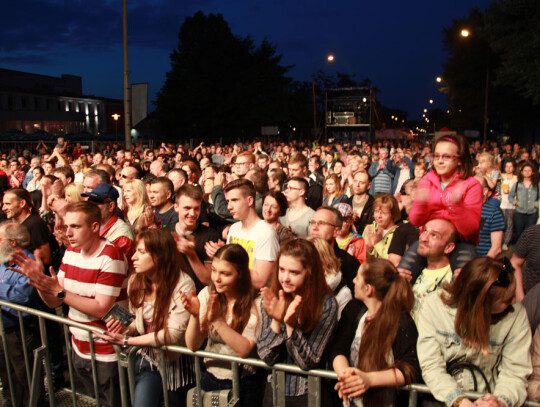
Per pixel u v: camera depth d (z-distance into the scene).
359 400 2.55
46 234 4.67
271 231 3.85
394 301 2.56
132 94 12.51
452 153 3.12
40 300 4.10
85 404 3.60
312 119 64.31
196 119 50.84
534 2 27.33
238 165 6.59
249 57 53.12
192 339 2.80
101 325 3.42
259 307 3.00
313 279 2.66
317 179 9.70
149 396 3.05
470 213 3.08
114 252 3.42
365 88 30.14
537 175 8.61
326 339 2.66
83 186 5.36
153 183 5.11
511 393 2.32
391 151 14.05
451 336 2.44
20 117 57.59
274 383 2.63
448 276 3.04
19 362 3.99
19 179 12.09
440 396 2.36
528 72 27.61
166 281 3.10
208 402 2.85
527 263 4.12
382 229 4.49
